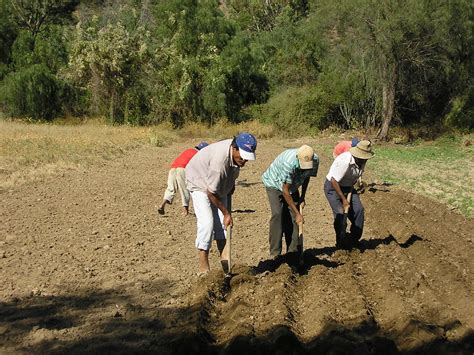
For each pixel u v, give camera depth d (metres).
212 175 6.98
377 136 28.97
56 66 37.72
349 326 6.45
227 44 35.03
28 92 33.81
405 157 22.89
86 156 19.55
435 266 8.54
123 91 33.47
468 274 8.46
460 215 13.09
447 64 27.55
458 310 7.07
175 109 33.50
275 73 35.66
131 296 7.43
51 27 41.97
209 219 7.41
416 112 31.05
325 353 5.79
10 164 17.06
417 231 11.12
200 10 34.75
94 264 8.62
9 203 12.50
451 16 25.62
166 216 11.80
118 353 5.91
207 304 6.99
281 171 7.82
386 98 28.53
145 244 9.73
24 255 8.94
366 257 8.91
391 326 6.54
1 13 39.56
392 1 26.00
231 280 7.67
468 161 22.08
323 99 31.88
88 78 33.62
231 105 34.06
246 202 13.57
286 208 8.32
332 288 7.54
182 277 8.15
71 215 11.61
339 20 27.69
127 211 12.12
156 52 33.41
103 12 54.12
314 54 35.31
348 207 8.83
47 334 6.29
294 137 31.47
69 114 34.75
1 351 5.91
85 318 6.75
